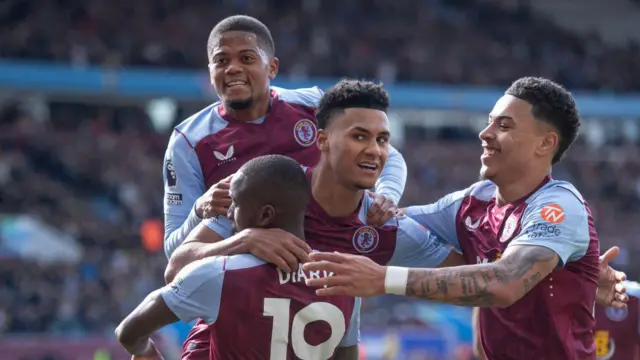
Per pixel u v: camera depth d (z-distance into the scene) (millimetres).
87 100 21625
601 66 29875
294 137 5156
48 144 20891
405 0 29938
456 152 24203
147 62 22844
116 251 17109
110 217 19203
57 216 18750
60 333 14312
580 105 25219
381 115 4055
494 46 29031
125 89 20812
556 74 28578
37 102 22656
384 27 27969
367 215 4316
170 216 4992
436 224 4695
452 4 31781
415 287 3766
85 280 15508
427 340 14734
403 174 5082
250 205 3803
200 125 5113
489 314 4398
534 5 33719
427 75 26078
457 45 28266
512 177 4312
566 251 4059
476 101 24000
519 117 4254
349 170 4043
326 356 3863
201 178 5047
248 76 4965
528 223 4152
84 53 22141
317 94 5348
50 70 20297
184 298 3734
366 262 3760
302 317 3771
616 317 5586
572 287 4234
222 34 4980
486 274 3863
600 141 27484
